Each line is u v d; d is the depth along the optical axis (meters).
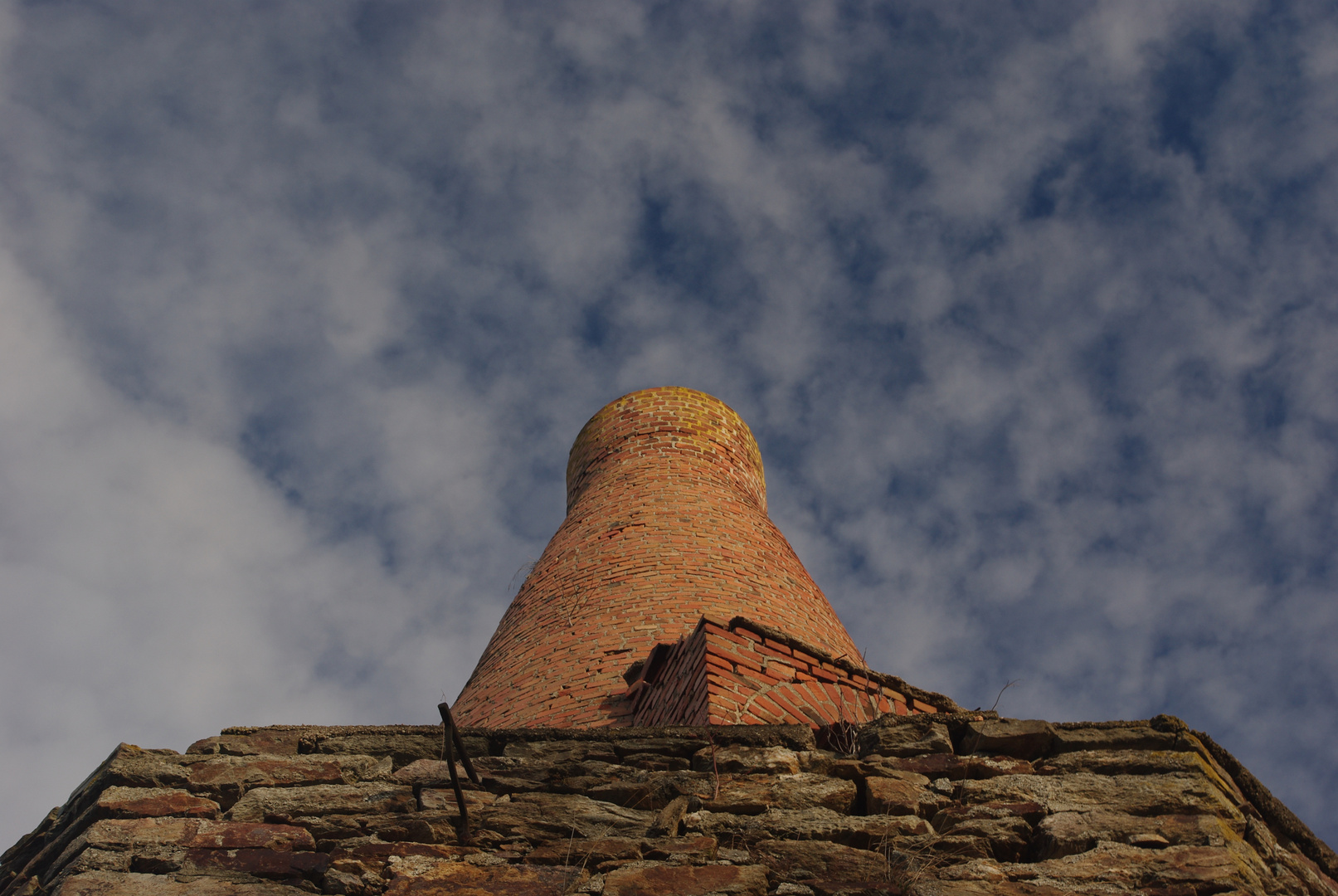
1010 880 4.85
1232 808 5.46
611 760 5.68
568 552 13.43
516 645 11.94
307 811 5.23
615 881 4.70
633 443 16.16
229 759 5.59
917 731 5.82
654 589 11.91
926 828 5.16
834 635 12.37
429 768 5.57
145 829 5.07
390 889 4.65
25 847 5.41
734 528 13.55
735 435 16.89
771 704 7.95
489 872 4.77
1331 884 5.79
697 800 5.29
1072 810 5.27
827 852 4.96
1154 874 4.88
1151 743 5.75
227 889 4.72
